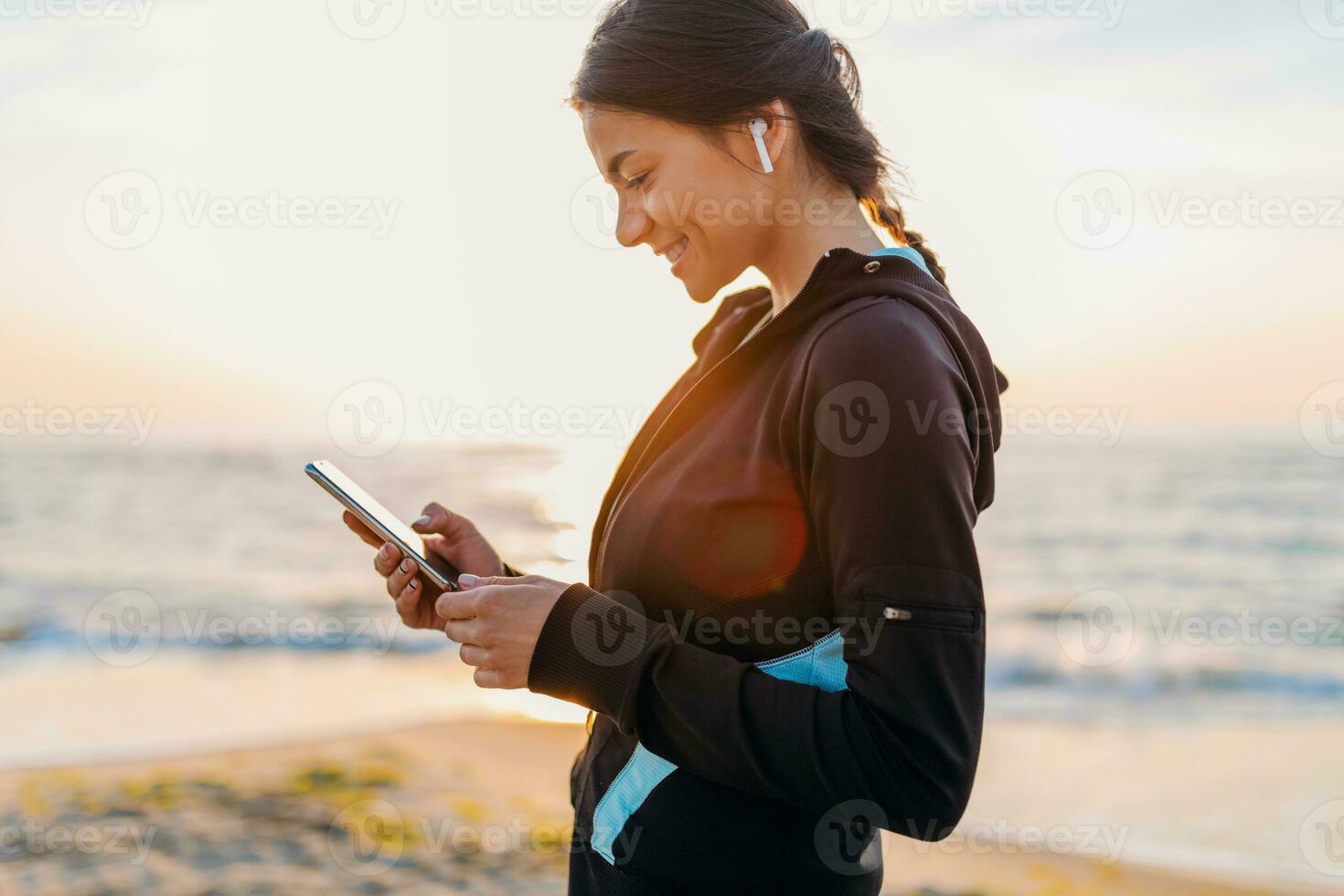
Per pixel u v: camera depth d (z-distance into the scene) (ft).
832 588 3.98
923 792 3.58
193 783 18.49
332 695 27.99
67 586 55.57
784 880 4.17
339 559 61.72
